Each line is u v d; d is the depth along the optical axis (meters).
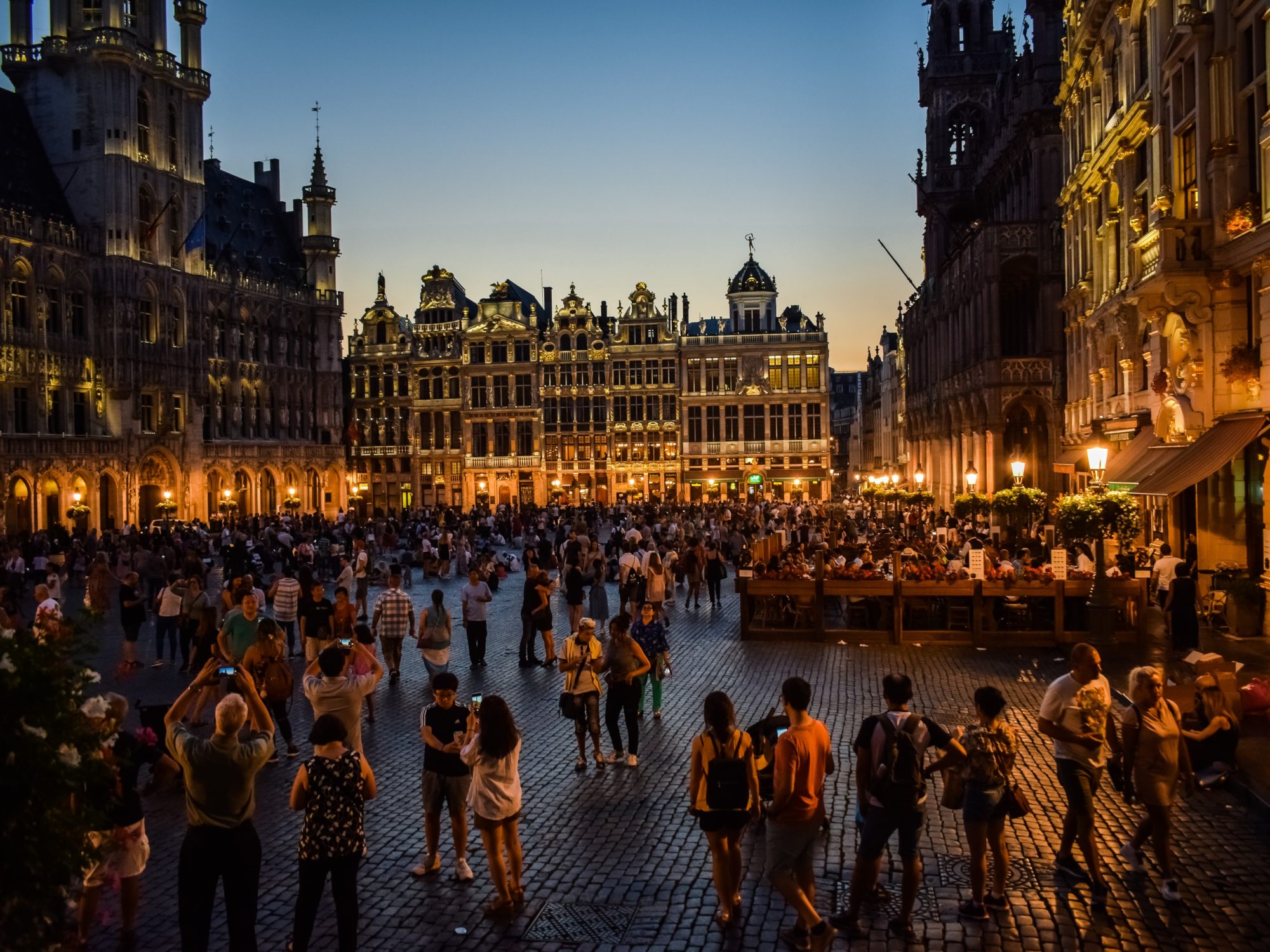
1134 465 26.11
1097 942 8.69
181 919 8.13
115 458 67.38
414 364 100.81
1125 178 30.02
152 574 30.31
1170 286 23.30
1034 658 21.59
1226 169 22.73
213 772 8.21
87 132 68.75
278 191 96.81
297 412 89.31
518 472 99.12
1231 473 23.61
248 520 64.31
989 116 64.56
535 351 98.69
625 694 14.34
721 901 9.16
